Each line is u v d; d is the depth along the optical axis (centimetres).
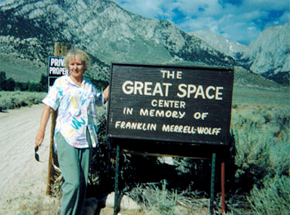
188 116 321
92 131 304
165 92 322
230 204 372
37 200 362
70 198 281
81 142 289
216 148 325
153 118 323
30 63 12456
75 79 308
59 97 290
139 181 408
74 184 278
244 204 376
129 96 325
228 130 317
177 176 448
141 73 323
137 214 337
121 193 369
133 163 429
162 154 343
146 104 324
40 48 16300
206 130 320
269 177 413
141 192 370
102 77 12625
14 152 639
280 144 493
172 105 322
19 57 12769
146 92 324
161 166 481
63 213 284
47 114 288
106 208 349
